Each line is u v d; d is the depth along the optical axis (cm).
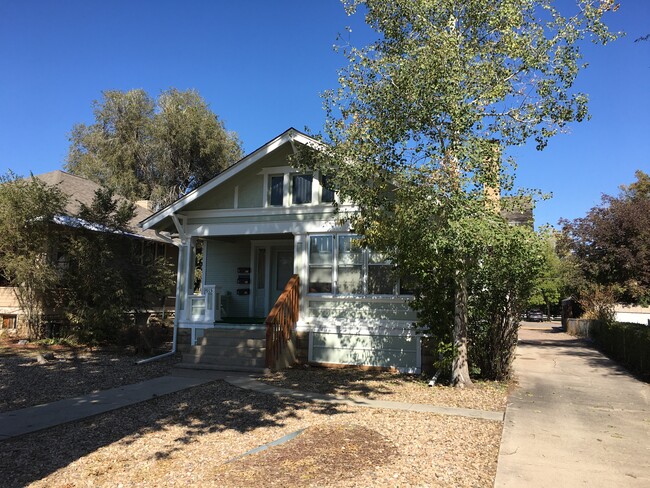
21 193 1495
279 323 1198
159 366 1230
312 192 1323
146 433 664
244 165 1327
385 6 994
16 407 810
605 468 534
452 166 904
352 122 986
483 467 534
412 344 1195
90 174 3139
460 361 998
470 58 916
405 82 901
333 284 1275
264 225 1357
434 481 489
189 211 1436
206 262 1652
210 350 1205
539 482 493
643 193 3706
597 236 2016
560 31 933
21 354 1392
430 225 915
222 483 483
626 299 2525
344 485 472
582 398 908
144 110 3456
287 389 953
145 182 3409
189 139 3322
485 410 799
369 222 1001
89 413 761
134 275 1706
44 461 557
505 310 1070
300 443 600
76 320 1557
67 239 1608
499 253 914
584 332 2459
